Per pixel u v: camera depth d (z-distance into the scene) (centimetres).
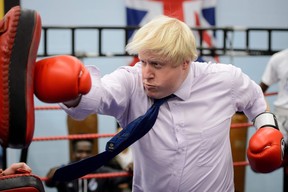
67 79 137
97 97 158
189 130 183
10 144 136
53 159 575
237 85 192
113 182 416
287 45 663
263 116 206
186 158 184
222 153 192
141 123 169
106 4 599
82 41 593
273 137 195
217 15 634
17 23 130
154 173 188
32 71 133
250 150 196
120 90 175
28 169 183
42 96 138
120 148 169
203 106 186
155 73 169
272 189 630
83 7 592
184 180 186
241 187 500
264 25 651
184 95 181
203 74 186
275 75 443
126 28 427
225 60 628
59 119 577
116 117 185
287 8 656
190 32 170
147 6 606
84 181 409
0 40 131
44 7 581
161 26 165
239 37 640
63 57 142
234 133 476
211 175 189
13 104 129
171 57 164
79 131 441
